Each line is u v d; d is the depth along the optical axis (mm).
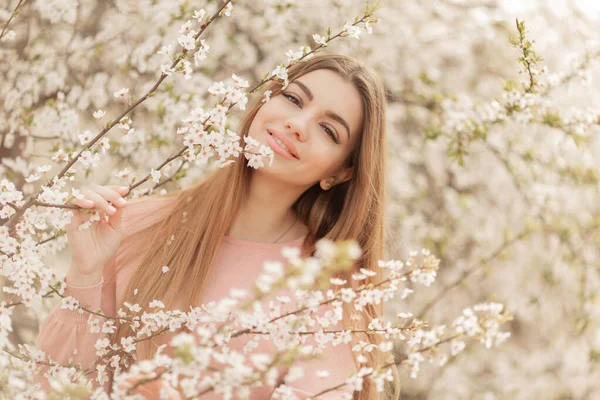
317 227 1987
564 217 3830
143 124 3410
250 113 1864
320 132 1772
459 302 3748
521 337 3863
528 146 3783
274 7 3586
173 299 1779
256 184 1884
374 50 3773
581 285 3822
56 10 3139
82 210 1400
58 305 1681
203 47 1371
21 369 1433
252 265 1863
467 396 3703
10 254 1332
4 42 3133
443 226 3775
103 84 3283
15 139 2961
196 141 1388
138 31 3439
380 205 1955
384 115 1923
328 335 1332
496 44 3936
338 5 3734
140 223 1940
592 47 2861
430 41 3879
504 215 3838
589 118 2682
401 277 1263
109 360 1478
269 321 1214
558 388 3854
